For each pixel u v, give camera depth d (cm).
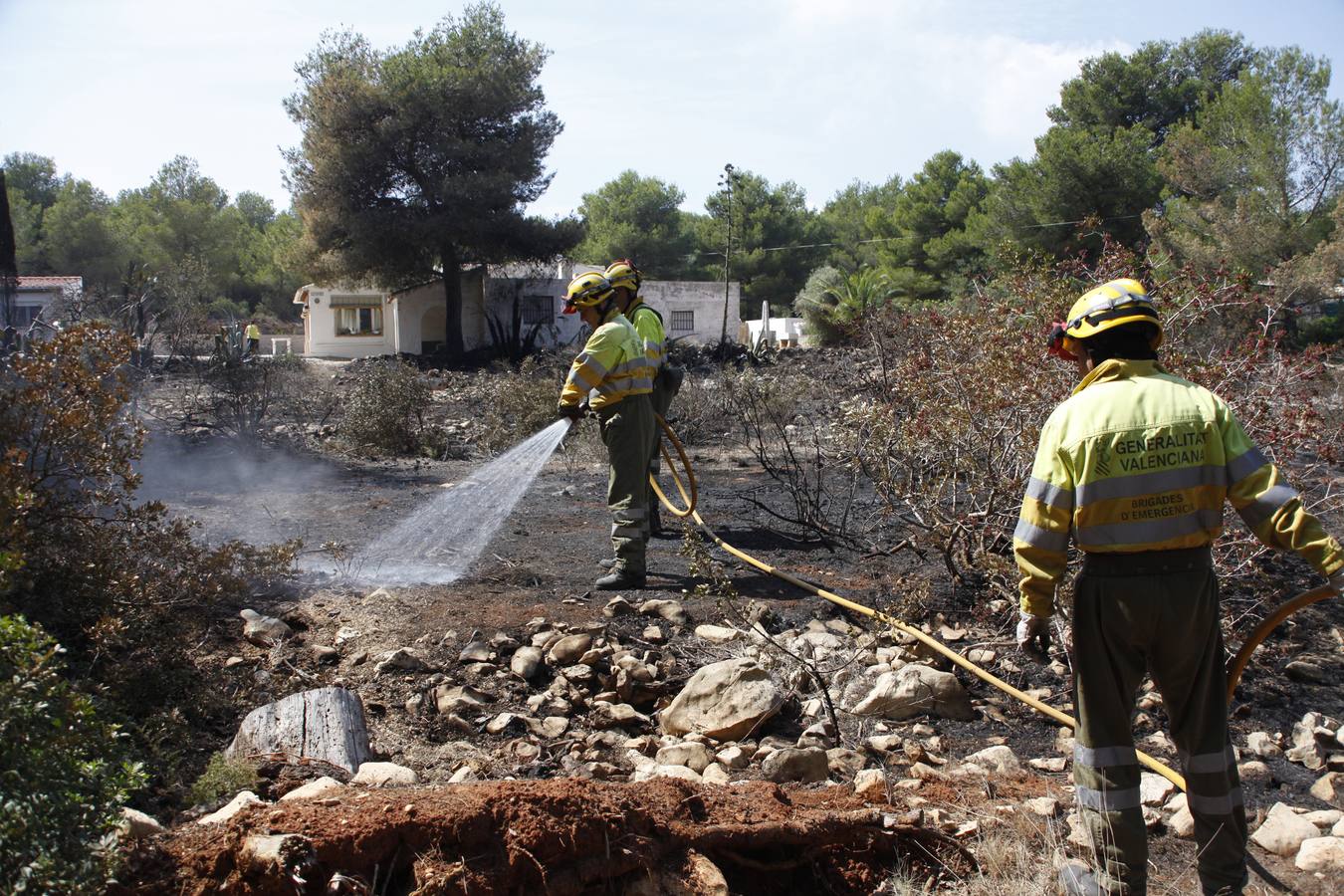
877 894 312
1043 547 293
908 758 420
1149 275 629
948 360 654
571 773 383
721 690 439
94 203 6159
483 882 264
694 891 286
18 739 244
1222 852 292
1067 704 480
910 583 588
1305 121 2477
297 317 6569
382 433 1253
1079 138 3097
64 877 232
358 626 509
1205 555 288
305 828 267
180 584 454
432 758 393
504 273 4069
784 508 862
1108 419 290
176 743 372
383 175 3541
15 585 382
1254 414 528
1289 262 1747
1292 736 458
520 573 625
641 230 6047
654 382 717
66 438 423
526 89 3619
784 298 5931
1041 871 319
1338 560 265
